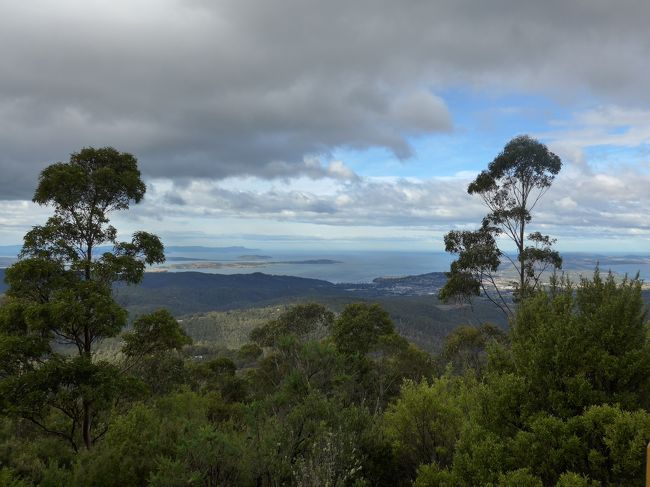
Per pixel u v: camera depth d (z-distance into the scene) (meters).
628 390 4.75
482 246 23.28
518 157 23.58
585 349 4.96
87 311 10.48
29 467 8.20
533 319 5.88
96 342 11.76
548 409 4.93
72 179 11.27
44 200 11.59
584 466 4.33
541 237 22.20
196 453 5.58
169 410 11.73
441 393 7.59
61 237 11.37
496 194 24.53
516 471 4.19
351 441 6.26
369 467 6.31
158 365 21.36
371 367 22.17
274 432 6.34
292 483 5.41
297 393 7.28
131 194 12.63
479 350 23.70
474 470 4.79
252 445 6.29
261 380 24.81
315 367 7.96
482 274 23.50
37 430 12.73
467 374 8.84
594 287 5.65
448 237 24.64
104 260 11.34
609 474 4.21
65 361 10.36
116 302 11.24
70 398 9.88
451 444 6.90
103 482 6.41
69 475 6.91
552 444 4.46
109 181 12.00
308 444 6.29
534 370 5.07
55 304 9.91
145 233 12.68
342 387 8.24
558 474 4.43
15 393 9.65
